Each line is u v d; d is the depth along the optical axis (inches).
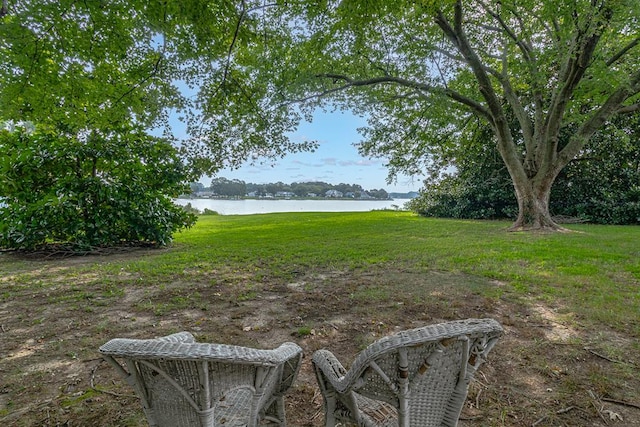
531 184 439.2
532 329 132.0
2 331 136.9
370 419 63.4
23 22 192.5
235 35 239.9
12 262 278.5
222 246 337.7
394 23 383.6
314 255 277.9
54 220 310.5
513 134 613.6
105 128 310.2
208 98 308.5
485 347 54.7
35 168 313.3
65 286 199.9
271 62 338.6
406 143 527.8
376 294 175.3
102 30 213.9
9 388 97.8
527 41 430.3
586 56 356.2
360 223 544.1
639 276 199.6
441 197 698.8
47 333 134.8
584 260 242.5
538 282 189.9
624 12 300.8
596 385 95.9
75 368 108.7
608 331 129.0
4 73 216.5
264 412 69.7
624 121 537.3
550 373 102.3
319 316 150.3
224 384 52.4
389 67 434.0
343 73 433.4
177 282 206.4
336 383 59.3
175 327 140.6
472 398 91.6
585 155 573.9
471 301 162.9
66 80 234.4
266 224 556.7
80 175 335.3
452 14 412.8
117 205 332.5
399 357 50.4
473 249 289.7
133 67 271.7
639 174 541.0
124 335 133.0
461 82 487.5
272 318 149.4
